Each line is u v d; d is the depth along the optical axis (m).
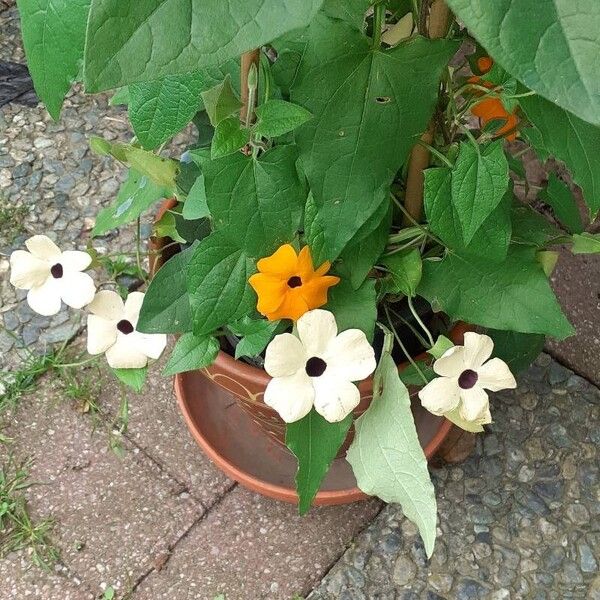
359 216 0.23
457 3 0.12
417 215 0.30
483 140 0.29
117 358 0.30
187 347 0.29
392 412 0.27
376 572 0.40
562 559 0.41
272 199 0.25
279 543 0.41
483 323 0.29
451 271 0.29
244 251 0.26
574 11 0.11
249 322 0.28
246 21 0.12
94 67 0.12
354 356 0.26
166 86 0.23
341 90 0.22
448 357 0.26
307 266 0.25
